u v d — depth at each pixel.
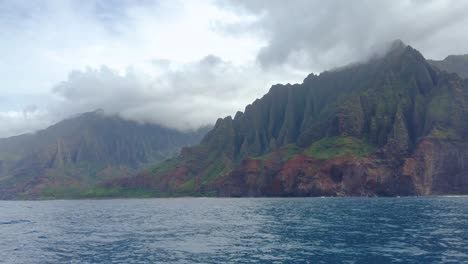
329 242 47.78
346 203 140.38
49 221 91.56
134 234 60.34
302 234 55.44
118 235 59.56
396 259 37.19
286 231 59.31
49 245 50.78
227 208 130.12
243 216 91.31
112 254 43.06
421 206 111.81
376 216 80.56
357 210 99.75
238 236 55.31
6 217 109.69
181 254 42.09
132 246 48.25
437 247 42.44
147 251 44.41
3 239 58.00
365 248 43.12
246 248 45.03
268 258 39.06
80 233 63.41
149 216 100.75
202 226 70.38
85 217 103.50
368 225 64.12
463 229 56.28
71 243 52.12
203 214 103.19
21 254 44.47
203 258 39.69
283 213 96.56
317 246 45.25
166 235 58.12
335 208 110.75
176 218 91.38
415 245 44.00
